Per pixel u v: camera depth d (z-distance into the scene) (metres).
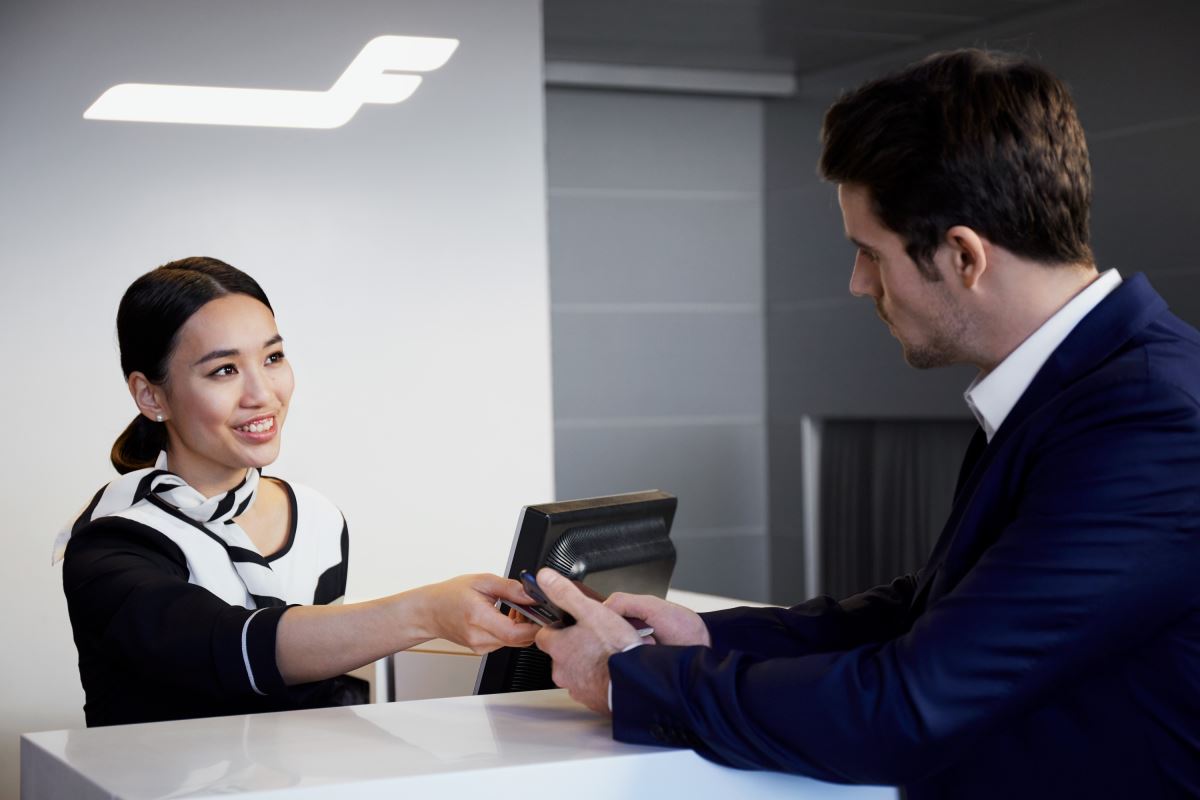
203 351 1.80
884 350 5.83
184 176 3.55
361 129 3.72
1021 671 1.10
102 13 3.46
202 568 1.75
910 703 1.09
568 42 5.52
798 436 6.35
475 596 1.42
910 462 5.82
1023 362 1.25
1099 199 4.91
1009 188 1.21
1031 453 1.19
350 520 3.71
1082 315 1.24
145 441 1.91
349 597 3.69
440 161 3.81
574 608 1.30
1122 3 4.76
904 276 1.28
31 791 1.25
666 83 6.09
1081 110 4.95
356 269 3.72
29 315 3.40
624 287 6.24
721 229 6.43
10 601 3.37
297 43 3.65
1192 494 1.10
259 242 3.62
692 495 6.41
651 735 1.19
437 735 1.23
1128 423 1.12
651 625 1.43
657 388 6.31
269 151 3.63
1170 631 1.13
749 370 6.51
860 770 1.12
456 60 3.82
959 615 1.11
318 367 3.68
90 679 1.65
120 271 3.48
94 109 3.45
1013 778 1.20
